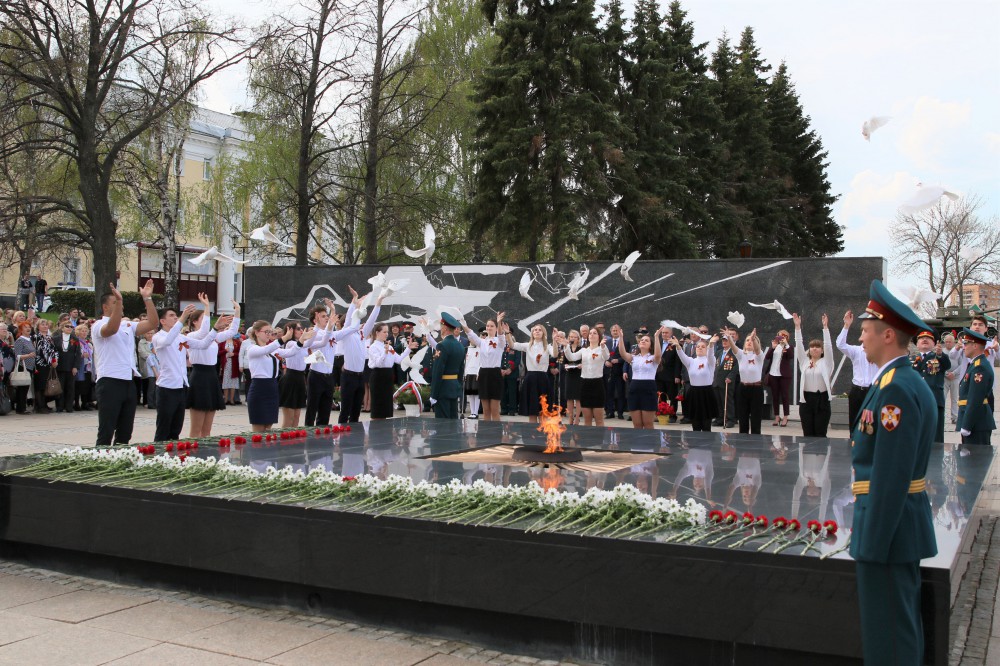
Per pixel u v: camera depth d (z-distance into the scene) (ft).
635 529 16.12
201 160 138.41
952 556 14.26
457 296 72.74
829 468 25.85
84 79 83.71
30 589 20.25
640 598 15.16
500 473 24.00
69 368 61.11
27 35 78.48
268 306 80.48
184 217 116.88
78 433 48.34
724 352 44.45
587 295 68.03
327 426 36.83
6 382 59.11
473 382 59.52
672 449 31.07
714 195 117.29
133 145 102.89
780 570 14.12
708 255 121.60
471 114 101.81
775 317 62.13
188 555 19.77
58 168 97.76
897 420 11.64
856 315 60.08
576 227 94.48
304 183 95.40
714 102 120.67
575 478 23.27
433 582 16.96
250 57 86.79
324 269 78.33
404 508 18.06
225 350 72.02
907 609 11.84
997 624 18.43
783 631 14.06
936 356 38.19
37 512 21.88
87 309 123.54
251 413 37.68
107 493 20.85
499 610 16.34
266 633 17.21
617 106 108.17
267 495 19.62
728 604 14.48
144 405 68.69
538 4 98.17
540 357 50.24
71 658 15.61
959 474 25.00
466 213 100.12
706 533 15.81
